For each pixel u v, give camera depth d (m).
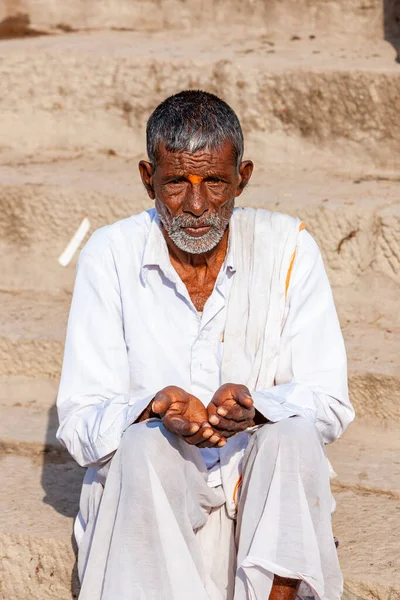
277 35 6.33
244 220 3.45
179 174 3.15
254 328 3.37
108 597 3.01
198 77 5.73
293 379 3.38
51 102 5.98
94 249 3.44
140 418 3.15
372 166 5.49
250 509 3.07
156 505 2.99
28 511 3.91
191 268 3.38
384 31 6.14
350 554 3.56
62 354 4.82
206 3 6.45
